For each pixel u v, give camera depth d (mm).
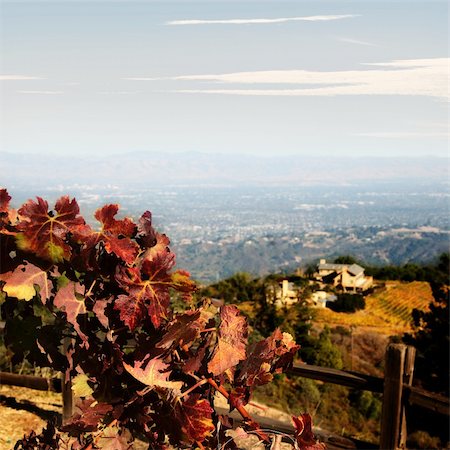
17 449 1325
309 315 21047
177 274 1102
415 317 14125
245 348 1121
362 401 10695
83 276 1155
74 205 1117
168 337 1098
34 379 4754
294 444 1068
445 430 6633
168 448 1123
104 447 1121
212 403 1186
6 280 1104
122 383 1152
